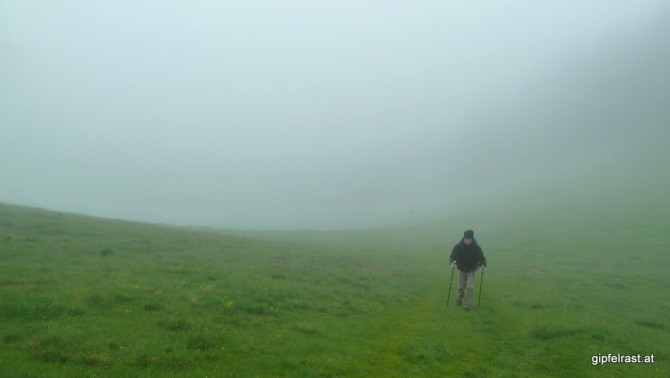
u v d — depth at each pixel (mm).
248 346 11164
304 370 10023
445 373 10852
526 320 16859
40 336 10203
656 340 14852
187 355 10078
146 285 16234
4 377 7969
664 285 28188
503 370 11359
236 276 20625
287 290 18719
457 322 16406
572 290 25375
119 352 9797
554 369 11750
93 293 13930
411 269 33281
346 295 19938
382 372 10578
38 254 21188
